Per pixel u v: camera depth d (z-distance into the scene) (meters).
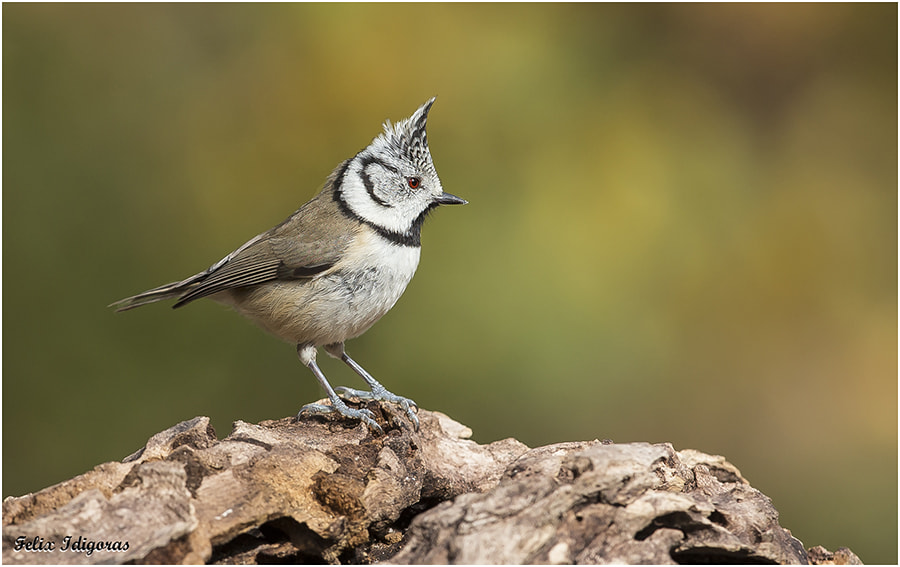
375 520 5.76
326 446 6.36
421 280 12.27
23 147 12.18
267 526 5.74
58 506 5.23
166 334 11.95
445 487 6.40
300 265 8.05
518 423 11.77
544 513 5.16
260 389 11.99
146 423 11.72
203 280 8.52
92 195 12.40
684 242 12.96
